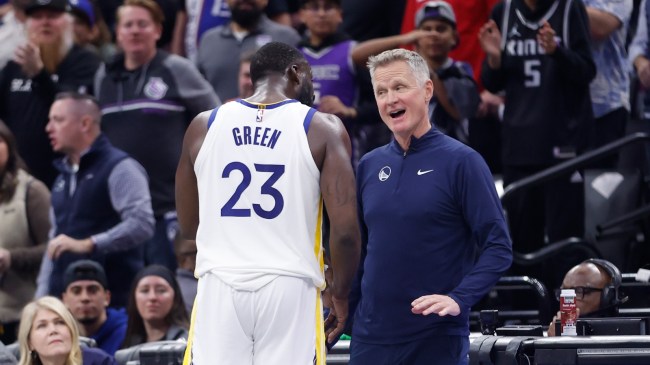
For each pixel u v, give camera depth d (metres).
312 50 24.81
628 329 14.33
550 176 21.02
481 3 25.47
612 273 16.05
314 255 13.01
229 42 26.38
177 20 28.69
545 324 16.78
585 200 21.89
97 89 25.75
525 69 22.69
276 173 12.95
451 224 13.58
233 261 12.83
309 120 13.07
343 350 15.22
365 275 13.92
